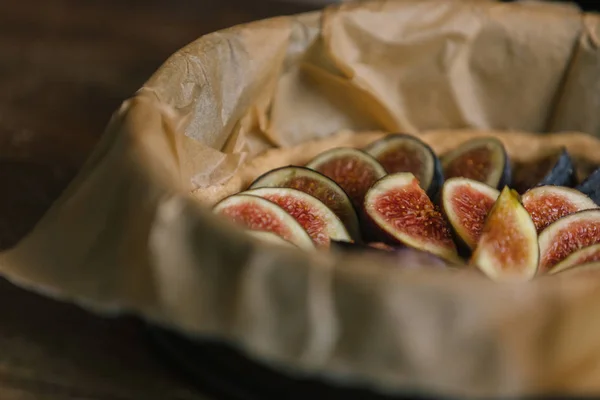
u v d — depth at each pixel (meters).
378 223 0.55
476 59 0.65
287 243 0.51
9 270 0.50
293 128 0.65
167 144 0.52
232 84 0.60
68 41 0.79
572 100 0.65
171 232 0.47
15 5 0.84
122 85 0.74
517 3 0.66
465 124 0.66
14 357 0.51
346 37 0.63
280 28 0.61
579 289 0.45
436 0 0.64
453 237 0.55
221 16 0.84
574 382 0.45
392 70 0.65
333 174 0.61
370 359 0.45
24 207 0.61
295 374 0.47
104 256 0.49
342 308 0.45
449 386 0.45
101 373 0.51
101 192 0.50
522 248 0.52
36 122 0.68
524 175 0.64
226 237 0.46
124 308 0.48
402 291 0.45
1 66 0.75
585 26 0.63
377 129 0.66
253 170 0.61
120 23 0.82
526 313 0.44
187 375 0.50
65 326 0.53
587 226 0.55
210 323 0.46
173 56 0.56
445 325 0.45
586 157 0.64
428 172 0.61
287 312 0.45
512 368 0.45
